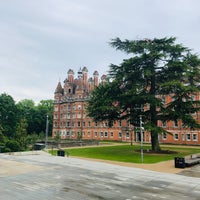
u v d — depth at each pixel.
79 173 17.22
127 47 32.41
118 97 31.91
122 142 64.00
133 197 11.30
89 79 84.75
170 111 29.94
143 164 22.39
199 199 11.12
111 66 33.09
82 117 78.56
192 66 31.50
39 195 11.41
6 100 67.94
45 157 27.12
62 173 17.16
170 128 58.84
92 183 14.07
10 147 37.44
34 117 92.62
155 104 29.80
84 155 29.66
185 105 30.11
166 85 27.62
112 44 33.25
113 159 25.98
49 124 96.38
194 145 53.59
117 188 12.97
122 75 31.25
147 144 55.03
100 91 33.31
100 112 32.69
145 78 32.38
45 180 14.79
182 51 31.00
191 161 21.61
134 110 33.59
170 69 31.19
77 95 80.19
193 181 15.02
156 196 11.53
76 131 79.00
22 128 43.25
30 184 13.69
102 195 11.55
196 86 31.23
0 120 62.47
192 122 29.94
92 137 75.12
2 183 13.90
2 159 24.91
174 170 19.31
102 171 18.19
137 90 31.11
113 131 70.50
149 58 31.03
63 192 12.02
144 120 32.38
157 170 19.25
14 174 16.67
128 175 16.70
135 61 31.33
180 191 12.51
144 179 15.43
